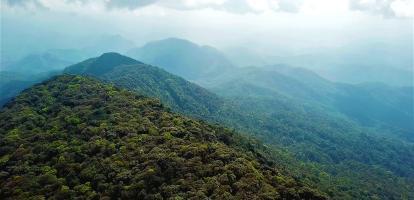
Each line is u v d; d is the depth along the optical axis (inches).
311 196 3137.3
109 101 5137.8
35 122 4562.0
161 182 3061.0
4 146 3949.3
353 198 6309.1
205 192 2878.9
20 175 3420.3
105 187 3110.2
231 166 3230.8
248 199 2792.8
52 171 3398.1
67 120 4434.1
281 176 3447.3
